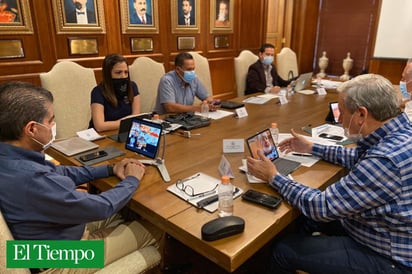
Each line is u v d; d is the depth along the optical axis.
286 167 1.46
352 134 1.21
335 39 5.92
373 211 1.06
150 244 1.32
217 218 1.06
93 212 1.06
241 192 1.25
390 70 5.09
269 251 1.59
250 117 2.34
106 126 2.03
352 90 1.16
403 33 4.84
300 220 1.51
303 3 5.75
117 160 1.57
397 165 0.99
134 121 1.58
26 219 0.99
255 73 3.48
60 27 3.21
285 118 2.31
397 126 1.11
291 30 6.02
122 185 1.21
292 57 4.32
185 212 1.11
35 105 1.00
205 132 1.99
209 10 4.64
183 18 4.33
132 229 1.29
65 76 2.51
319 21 6.05
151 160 1.53
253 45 5.53
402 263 1.06
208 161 1.55
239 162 1.54
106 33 3.58
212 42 4.83
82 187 2.06
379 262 1.09
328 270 1.16
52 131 1.09
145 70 3.02
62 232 1.08
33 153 1.03
